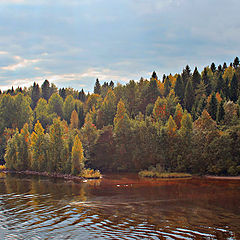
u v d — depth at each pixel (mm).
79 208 40125
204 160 81188
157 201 45031
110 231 29969
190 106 137625
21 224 32438
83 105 195000
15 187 60094
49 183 66812
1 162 116312
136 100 161000
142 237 28234
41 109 179625
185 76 164625
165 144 90625
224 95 136875
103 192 53781
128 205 42125
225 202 44094
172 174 80250
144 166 93375
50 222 33188
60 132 90062
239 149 78375
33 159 93312
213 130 83250
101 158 99375
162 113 123250
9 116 144000
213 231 30062
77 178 76750
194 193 52281
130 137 98500
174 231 30016
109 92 144625
